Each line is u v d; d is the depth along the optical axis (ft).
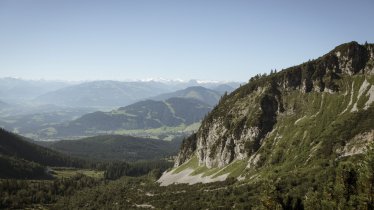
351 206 276.82
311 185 573.74
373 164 272.72
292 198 296.51
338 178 298.97
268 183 307.78
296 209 293.02
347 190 290.56
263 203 296.30
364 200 269.23
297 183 647.97
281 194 299.79
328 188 303.68
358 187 284.20
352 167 300.20
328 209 291.38
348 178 293.84
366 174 273.54
